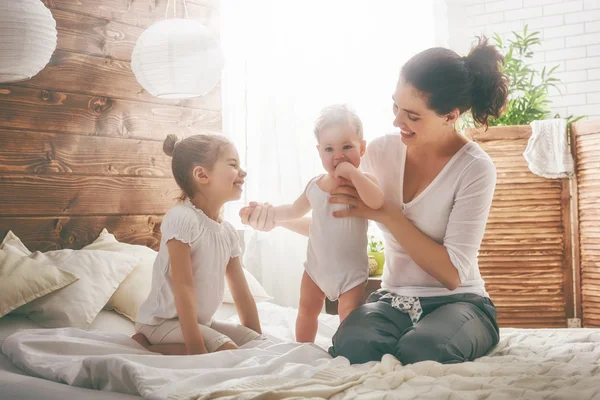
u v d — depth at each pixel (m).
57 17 2.71
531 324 3.60
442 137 1.78
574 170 3.56
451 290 1.71
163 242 1.83
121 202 2.92
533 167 3.53
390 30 3.93
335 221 1.83
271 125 3.56
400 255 1.81
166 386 1.31
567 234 3.56
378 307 1.72
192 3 3.23
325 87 3.73
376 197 1.71
